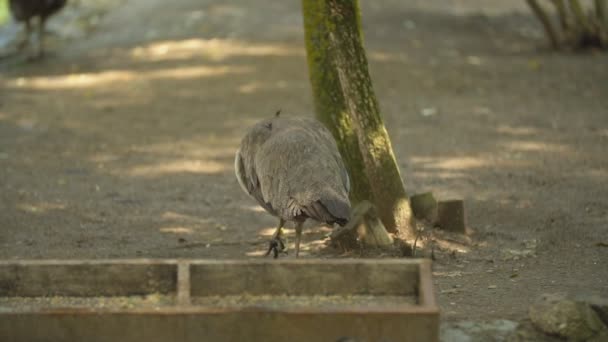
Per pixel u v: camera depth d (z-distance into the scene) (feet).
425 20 90.68
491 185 45.60
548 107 62.13
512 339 25.76
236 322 22.89
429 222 38.14
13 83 72.64
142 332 22.80
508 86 68.03
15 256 36.17
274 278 25.50
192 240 38.32
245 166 32.04
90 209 43.16
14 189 46.44
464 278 32.42
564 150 51.90
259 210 42.93
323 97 37.55
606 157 50.19
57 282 25.46
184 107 63.41
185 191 46.24
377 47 78.23
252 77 69.72
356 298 25.53
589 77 70.49
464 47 81.35
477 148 52.70
